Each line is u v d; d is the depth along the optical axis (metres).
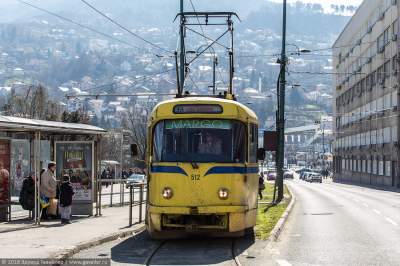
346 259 15.70
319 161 182.50
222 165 18.08
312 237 20.89
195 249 17.34
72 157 26.42
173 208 17.84
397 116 79.06
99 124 160.00
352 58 114.25
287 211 32.84
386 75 86.31
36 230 20.58
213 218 18.11
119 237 19.77
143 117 96.62
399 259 15.75
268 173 125.50
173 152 18.33
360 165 106.75
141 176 58.91
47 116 71.19
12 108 69.56
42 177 24.58
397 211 34.03
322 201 46.00
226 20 33.72
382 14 88.06
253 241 19.08
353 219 28.62
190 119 18.61
